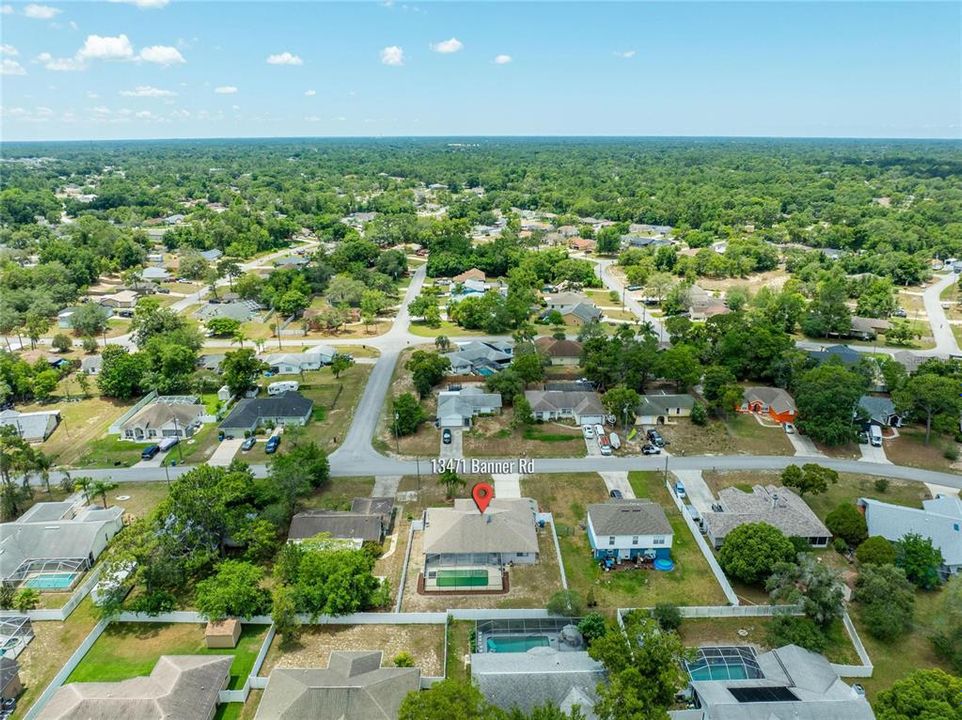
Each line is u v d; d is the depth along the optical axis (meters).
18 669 52.88
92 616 58.03
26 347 134.00
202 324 147.25
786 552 60.19
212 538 64.88
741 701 46.84
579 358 121.81
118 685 48.31
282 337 140.25
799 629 54.00
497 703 46.97
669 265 195.75
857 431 89.75
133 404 106.62
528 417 94.06
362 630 57.50
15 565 64.75
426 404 103.44
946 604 55.22
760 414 100.56
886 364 104.19
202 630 58.00
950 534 65.62
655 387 109.12
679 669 50.34
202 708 47.12
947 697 43.72
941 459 86.81
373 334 142.25
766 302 145.50
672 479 81.44
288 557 60.84
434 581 63.41
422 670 52.53
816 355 115.31
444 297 172.38
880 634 55.53
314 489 79.38
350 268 184.62
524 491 78.62
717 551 67.31
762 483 80.56
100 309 142.50
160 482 82.06
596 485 80.00
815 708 45.62
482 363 117.50
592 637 53.94
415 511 74.75
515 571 64.69
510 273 181.62
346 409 102.50
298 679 48.66
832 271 170.88
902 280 176.88
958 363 106.94
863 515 71.12
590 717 44.91
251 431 93.50
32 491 78.88
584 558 66.56
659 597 60.97
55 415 98.56
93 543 67.31
